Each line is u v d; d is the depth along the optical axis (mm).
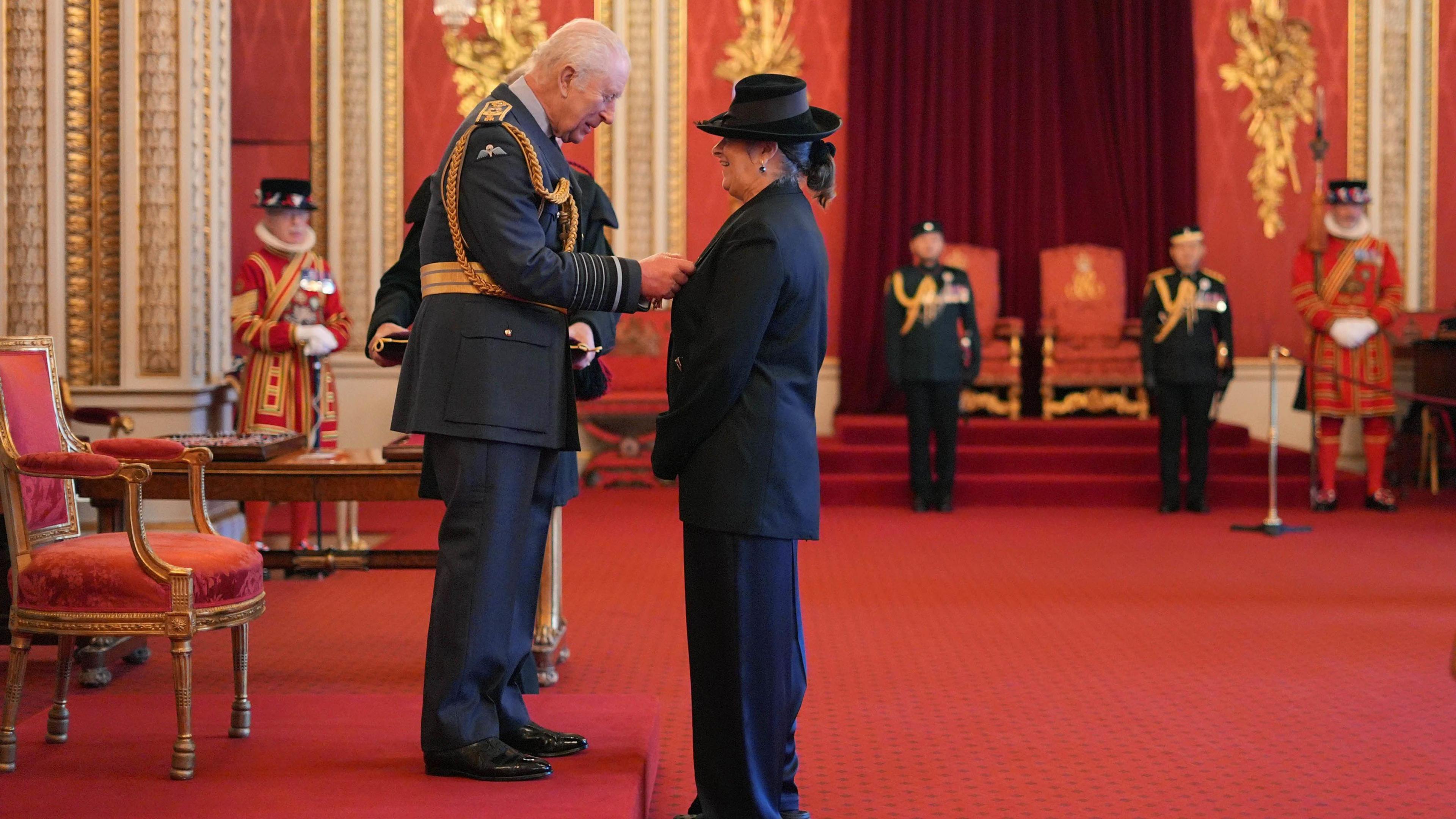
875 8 9883
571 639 4844
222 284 6785
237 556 3062
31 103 6293
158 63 6309
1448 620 5121
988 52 9945
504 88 2699
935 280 8297
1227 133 10023
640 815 2748
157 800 2615
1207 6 10008
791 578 2668
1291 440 10031
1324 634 4867
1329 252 8453
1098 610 5340
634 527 7625
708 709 2648
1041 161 10008
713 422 2562
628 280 2643
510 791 2650
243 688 3080
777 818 2650
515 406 2639
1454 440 8719
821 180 2684
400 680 4230
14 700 2869
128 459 3270
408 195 9828
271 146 9703
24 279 6301
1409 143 9844
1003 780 3240
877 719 3795
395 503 8461
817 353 2670
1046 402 9594
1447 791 3148
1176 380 8164
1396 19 9852
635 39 9930
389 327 3572
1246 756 3432
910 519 8023
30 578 2891
